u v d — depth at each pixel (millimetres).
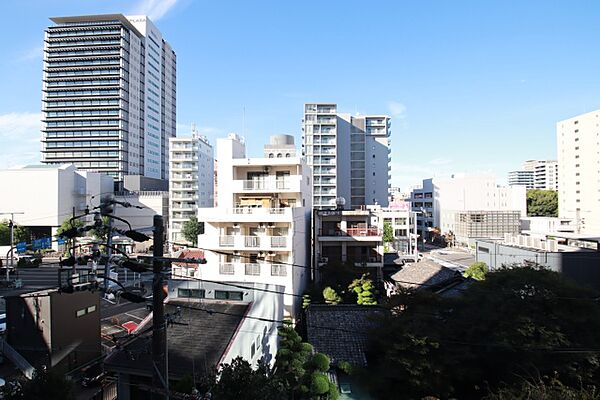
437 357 13898
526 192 88625
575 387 12250
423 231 85312
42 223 62062
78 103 84000
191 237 60594
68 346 18031
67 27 84000
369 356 17219
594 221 67688
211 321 15703
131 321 21781
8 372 16906
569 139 73750
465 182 82438
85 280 9820
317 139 75312
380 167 82625
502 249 34781
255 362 16734
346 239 32562
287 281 25422
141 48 93062
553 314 13617
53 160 83875
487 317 14422
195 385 11070
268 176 30938
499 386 13648
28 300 17750
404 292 17578
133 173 88125
